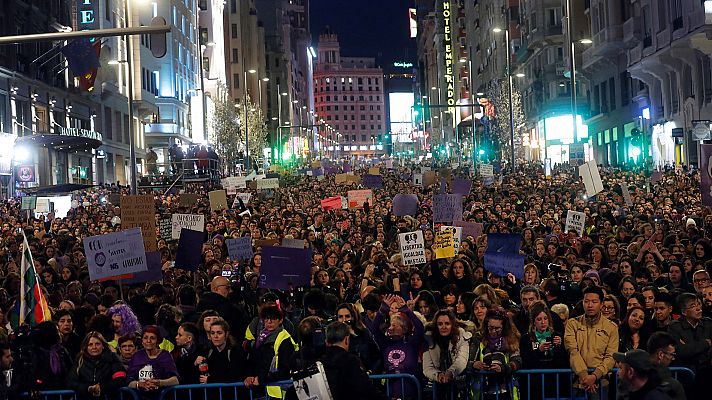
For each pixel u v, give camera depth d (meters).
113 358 10.62
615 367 10.71
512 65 103.56
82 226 29.48
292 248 14.23
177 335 11.49
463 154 123.69
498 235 15.50
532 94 93.44
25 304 12.09
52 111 64.81
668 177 39.75
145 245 19.28
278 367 10.50
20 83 58.12
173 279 17.19
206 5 127.19
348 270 16.50
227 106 107.31
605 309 11.70
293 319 14.05
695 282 12.94
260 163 112.69
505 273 15.09
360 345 11.08
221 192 33.41
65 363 11.17
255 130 114.75
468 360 10.66
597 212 27.39
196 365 10.91
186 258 17.27
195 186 58.38
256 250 19.78
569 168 61.16
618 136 68.44
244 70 158.12
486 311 11.20
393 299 11.25
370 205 33.69
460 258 15.43
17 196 54.25
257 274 16.34
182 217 23.52
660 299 11.47
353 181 49.56
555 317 11.74
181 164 63.59
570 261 17.44
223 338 10.87
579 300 13.59
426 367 10.66
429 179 46.16
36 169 58.03
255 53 165.00
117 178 83.06
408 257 17.22
